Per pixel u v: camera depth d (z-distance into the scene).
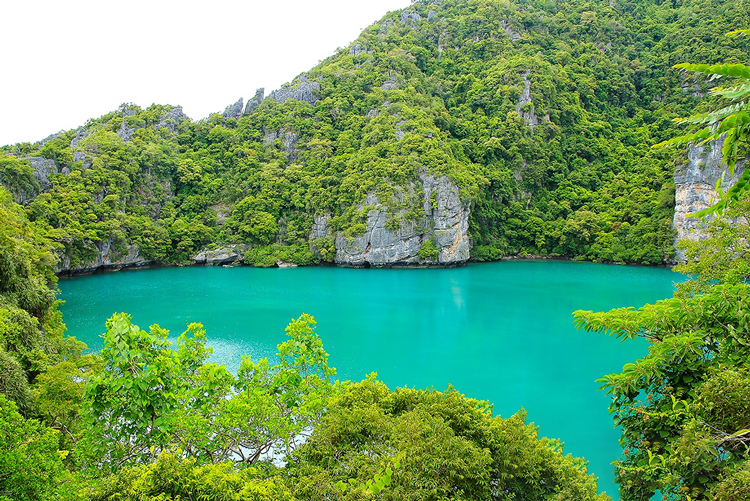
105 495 10.32
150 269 97.69
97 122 129.00
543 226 110.06
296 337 18.11
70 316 54.78
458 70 143.25
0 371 18.03
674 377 10.57
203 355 18.75
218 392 16.56
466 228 99.62
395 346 44.75
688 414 9.03
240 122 128.88
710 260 26.86
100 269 91.88
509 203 114.81
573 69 140.12
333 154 116.31
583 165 123.88
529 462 13.29
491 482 13.62
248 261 103.88
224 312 58.12
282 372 17.30
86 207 90.00
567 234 107.69
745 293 10.24
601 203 111.94
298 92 133.62
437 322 53.56
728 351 9.88
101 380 12.88
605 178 120.06
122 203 98.69
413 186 97.19
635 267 95.62
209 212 110.06
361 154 106.06
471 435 14.10
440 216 96.12
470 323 53.16
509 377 36.94
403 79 128.75
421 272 91.44
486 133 119.81
